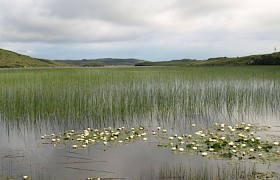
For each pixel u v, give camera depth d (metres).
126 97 17.20
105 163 8.98
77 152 10.06
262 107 17.16
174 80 24.31
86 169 8.51
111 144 10.95
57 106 15.25
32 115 14.54
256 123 14.36
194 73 31.80
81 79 23.45
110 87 20.25
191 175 7.84
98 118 14.80
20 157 9.63
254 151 9.83
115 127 13.73
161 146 10.64
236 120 14.98
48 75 26.67
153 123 14.45
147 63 124.25
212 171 8.16
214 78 27.02
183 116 15.64
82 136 11.73
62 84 20.61
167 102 16.95
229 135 12.07
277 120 14.91
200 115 15.84
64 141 11.39
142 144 10.92
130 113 15.52
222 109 17.14
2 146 10.91
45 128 13.46
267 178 7.61
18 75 26.70
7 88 19.14
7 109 14.90
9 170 8.48
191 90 19.23
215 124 13.92
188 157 9.42
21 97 15.73
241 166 8.52
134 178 7.80
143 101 16.75
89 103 15.65
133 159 9.30
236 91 19.70
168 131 12.98
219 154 9.62
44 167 8.70
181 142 10.95
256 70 37.16
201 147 10.40
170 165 8.73
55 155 9.80
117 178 7.82
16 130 13.13
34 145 10.98
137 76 27.28
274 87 21.11
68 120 14.48
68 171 8.38
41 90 18.14
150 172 8.20
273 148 10.14
